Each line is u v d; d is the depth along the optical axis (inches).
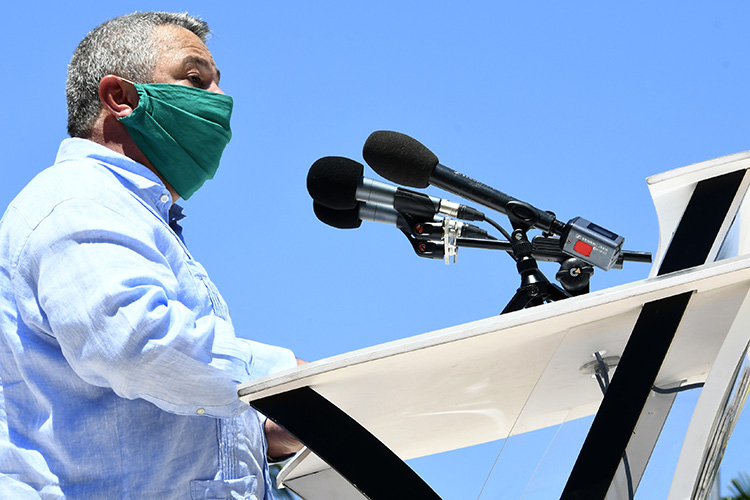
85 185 111.3
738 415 99.3
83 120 137.2
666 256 110.8
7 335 110.7
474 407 113.5
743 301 92.7
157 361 100.1
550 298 137.9
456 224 144.3
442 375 99.7
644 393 91.0
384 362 86.7
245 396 86.9
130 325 99.6
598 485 88.7
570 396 98.0
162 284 107.0
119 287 101.7
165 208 127.2
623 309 93.5
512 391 111.3
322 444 87.4
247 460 118.4
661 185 113.3
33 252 108.0
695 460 88.7
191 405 103.5
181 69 138.6
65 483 107.3
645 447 89.8
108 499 107.5
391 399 102.4
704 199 111.5
